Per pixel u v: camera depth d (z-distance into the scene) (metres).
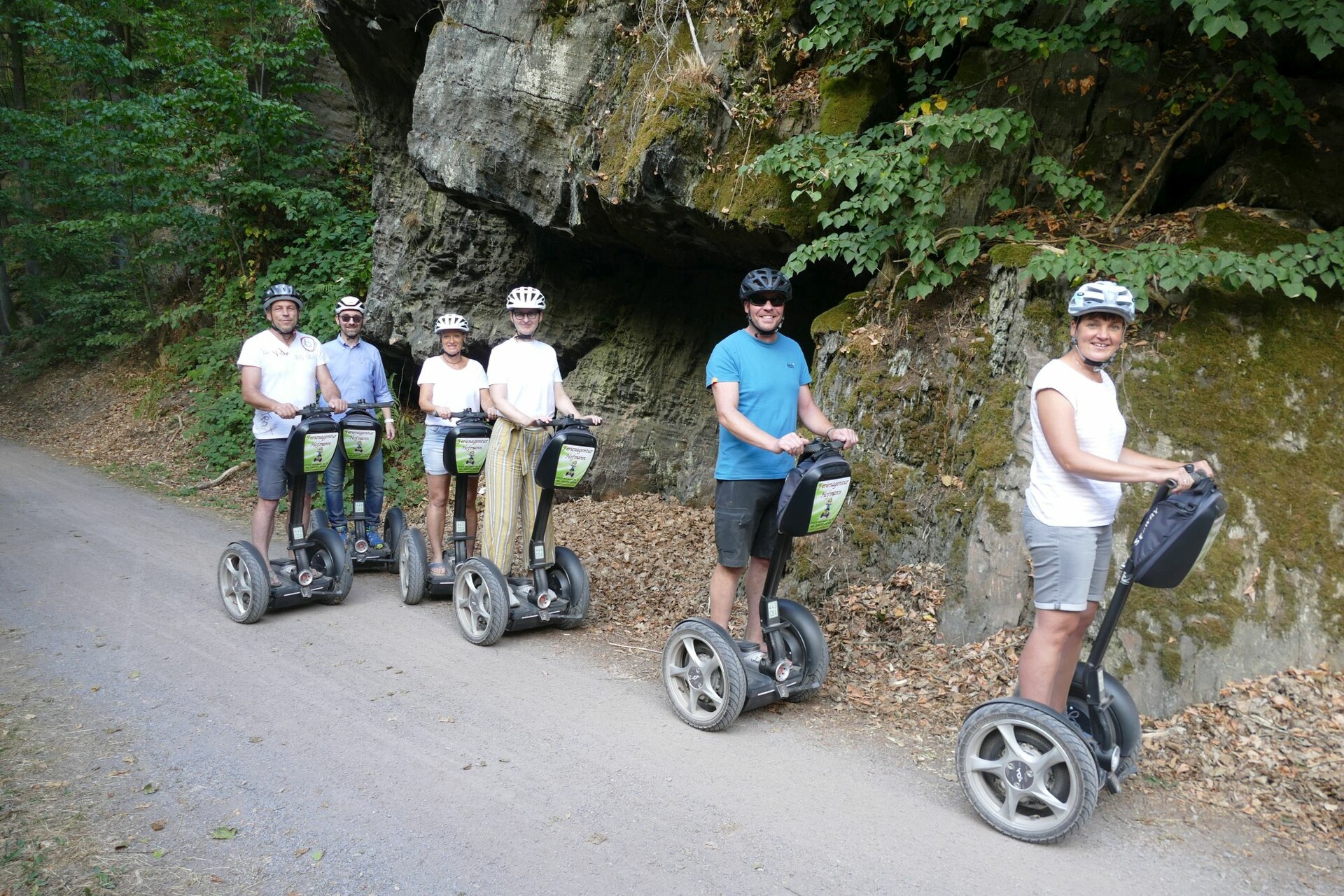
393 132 9.55
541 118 7.01
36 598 5.41
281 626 5.06
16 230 15.10
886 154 5.00
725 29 5.99
